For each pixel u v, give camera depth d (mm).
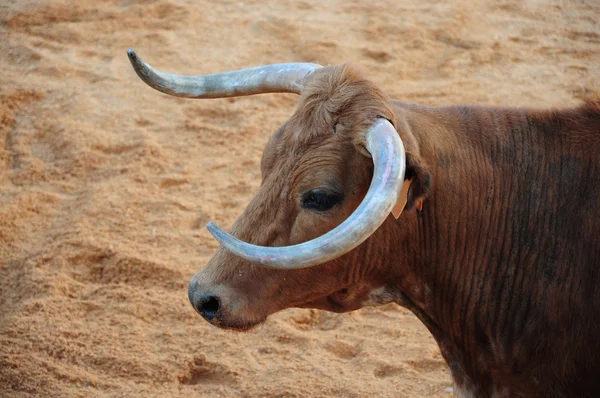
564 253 7773
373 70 19750
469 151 8039
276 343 11734
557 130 8133
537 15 22969
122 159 16219
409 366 11203
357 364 11266
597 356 7578
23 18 21859
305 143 7609
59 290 12688
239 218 7984
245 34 21469
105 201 14805
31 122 17500
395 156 7008
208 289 7930
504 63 20375
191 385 11031
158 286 12891
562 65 20328
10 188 15344
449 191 7938
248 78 8555
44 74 19375
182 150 16578
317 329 12172
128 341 11719
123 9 22625
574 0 23969
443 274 8164
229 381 11039
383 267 8094
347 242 6648
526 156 8062
